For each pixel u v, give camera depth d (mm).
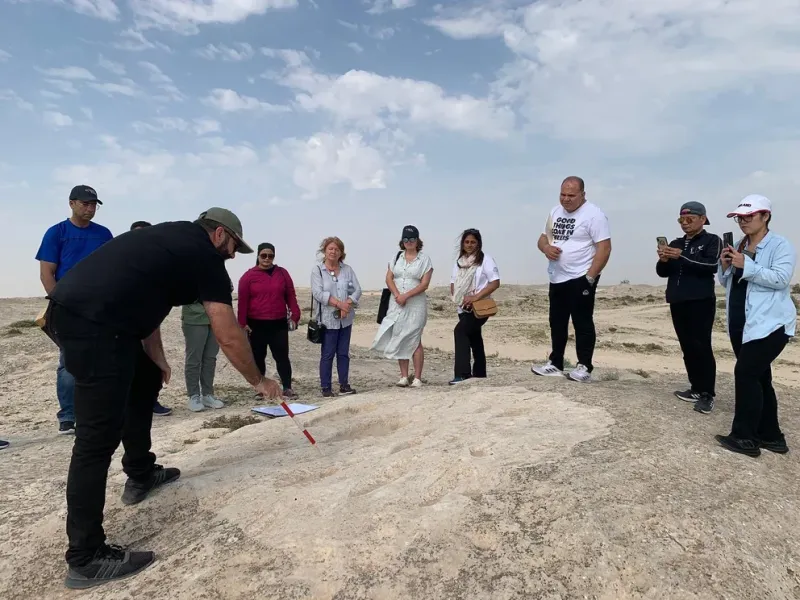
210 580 2941
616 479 3811
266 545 3188
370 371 12086
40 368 11117
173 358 11281
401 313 7871
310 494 3750
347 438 5516
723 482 3988
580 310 6473
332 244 8039
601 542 3133
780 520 3627
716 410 5648
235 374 10828
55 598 3068
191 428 6227
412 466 4180
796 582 3131
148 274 3201
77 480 3086
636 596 2842
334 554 3061
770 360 4453
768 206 4617
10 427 7543
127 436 3869
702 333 5523
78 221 6422
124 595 2957
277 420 5922
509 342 19297
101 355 3076
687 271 5559
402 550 3080
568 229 6402
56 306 3078
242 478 4164
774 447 4742
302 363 12648
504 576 2895
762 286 4473
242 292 7906
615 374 10148
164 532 3607
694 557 3123
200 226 3553
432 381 10734
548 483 3709
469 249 7754
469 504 3490
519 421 5062
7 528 3781
